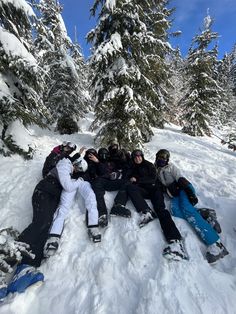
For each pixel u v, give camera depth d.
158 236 4.29
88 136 11.53
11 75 7.23
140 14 9.41
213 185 6.57
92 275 3.73
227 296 3.43
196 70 16.88
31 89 7.41
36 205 4.56
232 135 13.13
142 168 5.29
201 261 3.86
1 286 3.43
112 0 8.56
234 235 4.65
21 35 7.61
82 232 4.41
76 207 4.86
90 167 5.72
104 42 8.88
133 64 9.23
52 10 14.34
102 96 9.62
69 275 3.79
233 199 5.73
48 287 3.64
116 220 4.59
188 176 7.13
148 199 5.12
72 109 12.59
